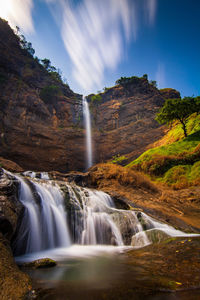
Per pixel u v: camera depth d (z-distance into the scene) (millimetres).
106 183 15820
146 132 63688
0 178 6152
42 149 49281
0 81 50375
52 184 9195
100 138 62531
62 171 50688
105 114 79875
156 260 4344
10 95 50312
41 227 6297
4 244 3951
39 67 75812
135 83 89250
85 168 55750
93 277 3379
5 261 3365
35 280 3227
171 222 9484
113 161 52969
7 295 2572
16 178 7324
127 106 80438
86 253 5539
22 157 44625
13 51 63688
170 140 41250
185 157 24297
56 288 2887
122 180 16469
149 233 6926
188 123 38531
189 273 3385
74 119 70750
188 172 21969
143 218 8008
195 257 4324
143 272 3582
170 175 22750
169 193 16766
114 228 7246
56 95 70750
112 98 90250
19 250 5312
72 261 4609
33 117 52875
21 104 51156
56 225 6852
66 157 53031
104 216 7797
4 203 4949
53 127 55938
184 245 5508
